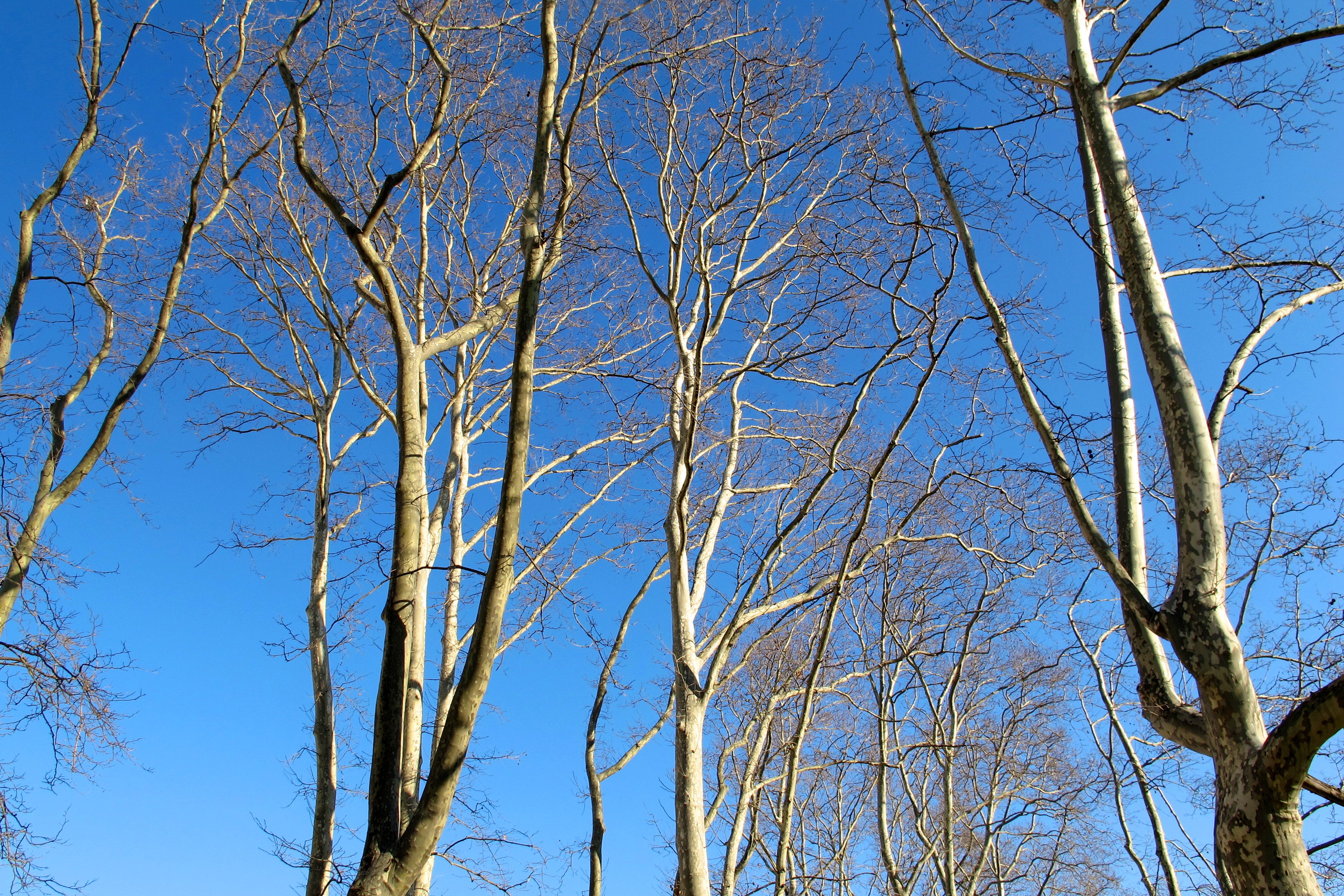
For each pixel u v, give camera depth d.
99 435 9.41
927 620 11.06
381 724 6.44
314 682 10.95
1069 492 5.75
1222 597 4.86
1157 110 7.12
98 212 10.80
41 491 9.11
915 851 14.38
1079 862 13.09
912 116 7.31
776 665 10.88
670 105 10.84
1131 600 5.29
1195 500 5.08
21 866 8.13
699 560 10.27
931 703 11.30
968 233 6.70
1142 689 5.65
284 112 11.29
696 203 10.89
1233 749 4.61
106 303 10.53
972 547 8.98
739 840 9.11
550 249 7.62
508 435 6.75
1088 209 6.90
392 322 7.78
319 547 11.83
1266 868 4.27
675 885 8.29
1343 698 3.97
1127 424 6.34
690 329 11.16
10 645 8.38
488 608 6.37
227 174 11.59
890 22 7.68
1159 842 9.38
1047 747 12.69
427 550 11.79
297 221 12.83
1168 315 5.58
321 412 12.72
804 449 11.09
